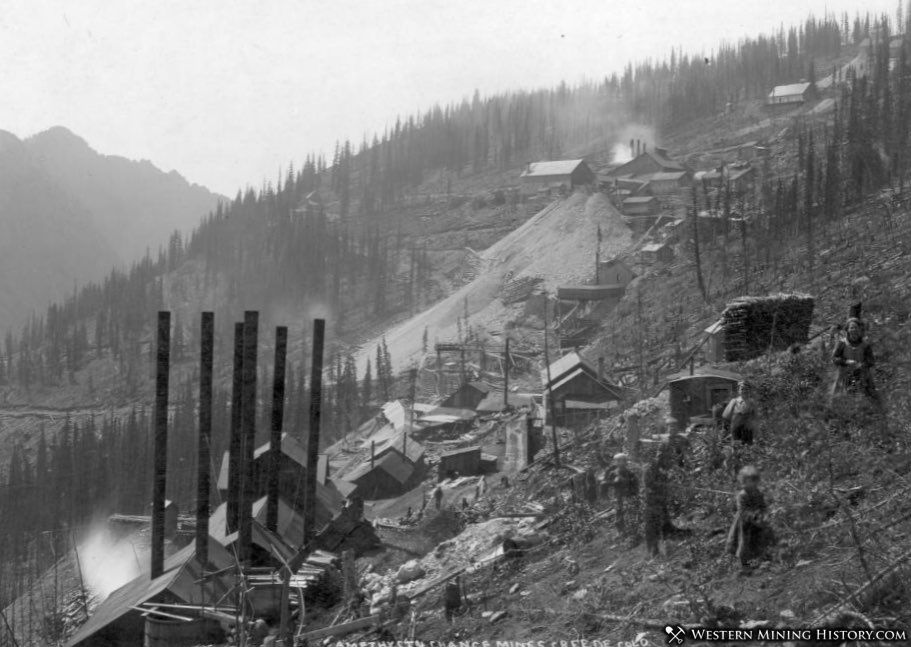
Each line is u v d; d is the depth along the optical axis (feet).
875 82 564.30
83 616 136.26
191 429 443.32
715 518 60.85
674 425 82.69
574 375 200.85
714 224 388.16
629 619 52.11
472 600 68.49
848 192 333.21
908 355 77.36
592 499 81.82
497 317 518.78
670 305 307.58
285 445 178.50
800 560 49.34
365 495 228.22
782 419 70.54
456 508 138.41
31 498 436.35
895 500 50.88
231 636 87.76
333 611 93.30
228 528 130.82
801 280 208.13
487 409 292.61
